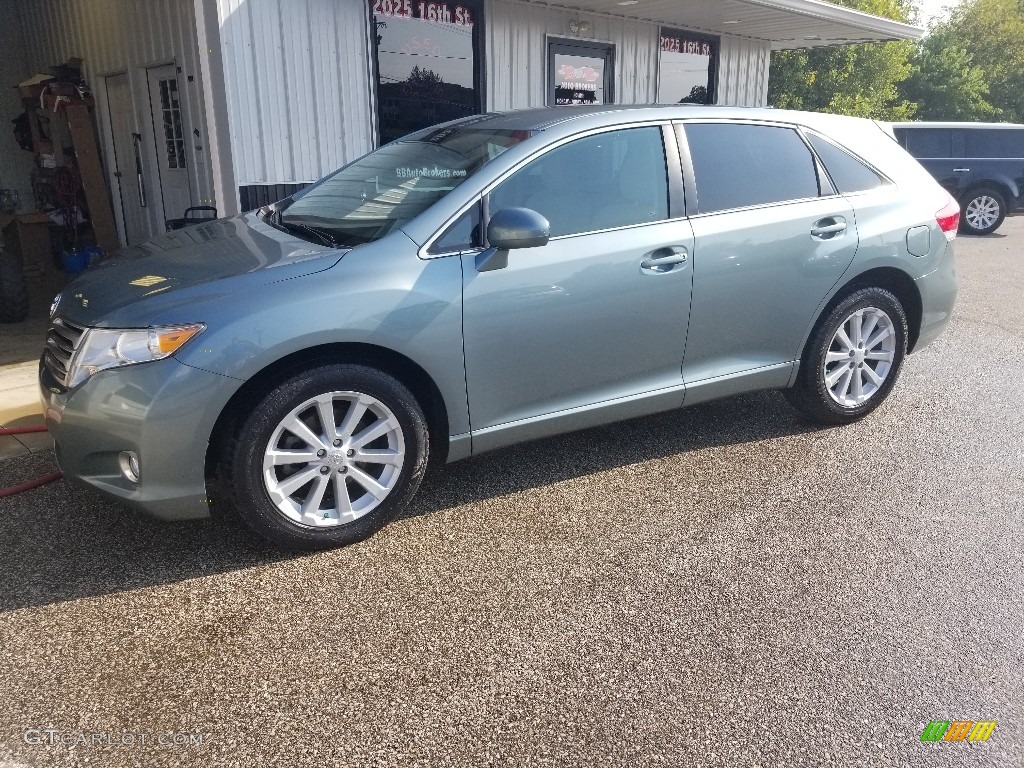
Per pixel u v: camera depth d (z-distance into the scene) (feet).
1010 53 141.28
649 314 11.88
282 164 24.03
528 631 8.75
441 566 10.04
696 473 12.82
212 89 22.33
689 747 7.16
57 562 10.02
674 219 12.07
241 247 10.93
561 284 11.07
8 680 7.87
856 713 7.63
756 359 13.32
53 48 33.17
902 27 38.70
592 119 11.85
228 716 7.44
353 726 7.34
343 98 25.25
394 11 26.13
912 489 12.31
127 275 10.38
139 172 29.53
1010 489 12.35
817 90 94.94
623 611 9.14
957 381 17.84
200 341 9.10
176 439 9.14
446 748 7.09
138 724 7.32
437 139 12.79
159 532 10.77
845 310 13.75
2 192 31.30
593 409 11.89
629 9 32.12
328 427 9.98
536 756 7.02
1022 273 32.17
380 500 10.49
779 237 12.83
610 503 11.76
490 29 29.12
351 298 9.73
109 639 8.54
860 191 13.93
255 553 10.29
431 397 10.88
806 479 12.62
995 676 8.18
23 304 22.00
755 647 8.55
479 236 10.72
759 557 10.33
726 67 39.86
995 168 44.39
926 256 14.43
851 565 10.18
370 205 11.57
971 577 9.95
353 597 9.36
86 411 9.25
